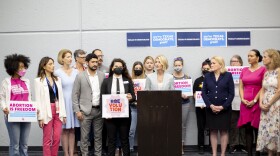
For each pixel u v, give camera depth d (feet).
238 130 27.35
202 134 27.76
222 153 23.71
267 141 22.50
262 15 29.45
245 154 26.81
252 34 29.50
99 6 29.45
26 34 29.66
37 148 29.37
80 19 29.53
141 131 18.01
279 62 22.49
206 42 29.37
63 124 24.52
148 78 23.72
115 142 23.17
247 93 23.73
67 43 29.55
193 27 29.40
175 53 29.37
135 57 29.37
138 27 29.43
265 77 22.80
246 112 23.70
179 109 17.94
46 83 22.67
